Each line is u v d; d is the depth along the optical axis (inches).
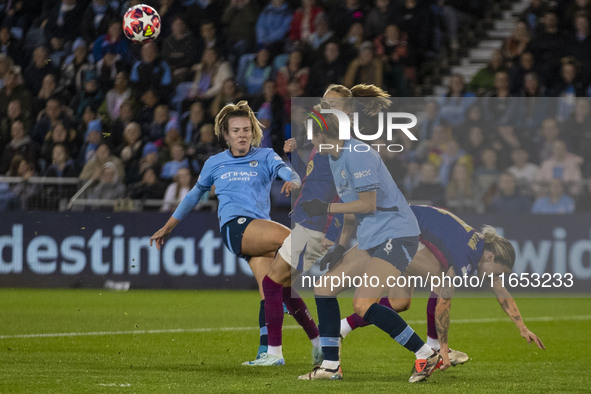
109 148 1899.6
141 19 1525.6
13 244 1797.5
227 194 869.8
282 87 1973.4
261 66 2069.4
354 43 2023.9
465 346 1039.0
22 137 2081.7
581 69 1930.4
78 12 2229.3
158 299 1599.4
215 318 1312.7
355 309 746.2
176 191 1815.9
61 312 1384.1
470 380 762.8
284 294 847.1
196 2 2160.4
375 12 2070.6
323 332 754.2
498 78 1862.7
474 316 1393.9
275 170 868.0
